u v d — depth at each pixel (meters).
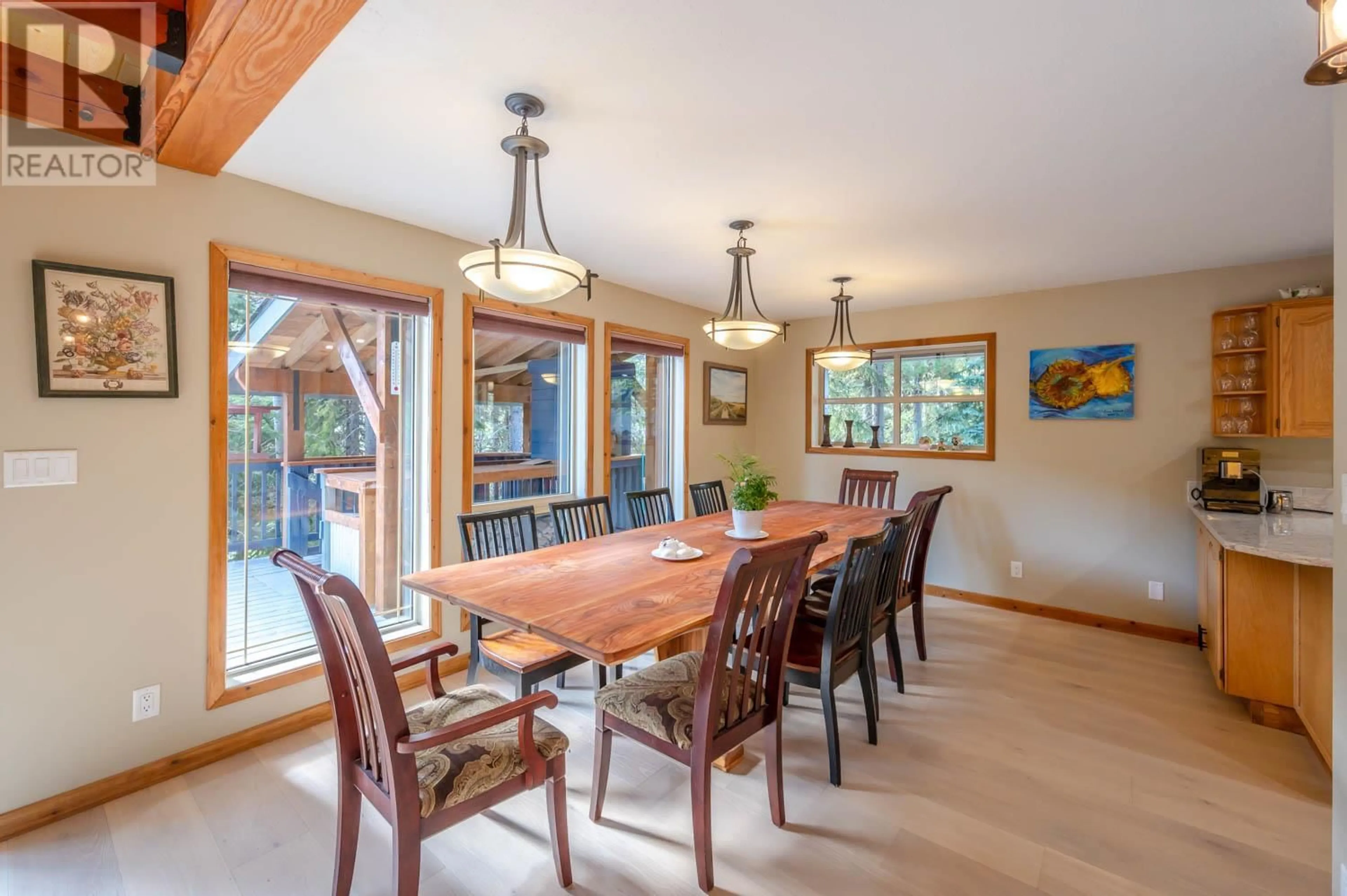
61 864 1.75
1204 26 1.44
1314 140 2.01
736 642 1.93
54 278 1.91
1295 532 2.77
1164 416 3.71
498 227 2.95
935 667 3.24
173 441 2.19
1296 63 1.58
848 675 2.32
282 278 2.48
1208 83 1.68
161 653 2.17
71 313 1.95
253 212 2.38
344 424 2.93
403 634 2.98
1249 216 2.71
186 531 2.23
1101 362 3.90
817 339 5.18
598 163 2.21
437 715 1.70
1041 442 4.13
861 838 1.88
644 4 1.37
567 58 1.58
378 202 2.62
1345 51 0.92
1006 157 2.15
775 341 5.40
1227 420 3.45
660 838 1.88
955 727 2.59
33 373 1.89
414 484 3.11
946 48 1.53
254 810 2.01
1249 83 1.68
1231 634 2.67
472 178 2.35
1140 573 3.79
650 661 3.29
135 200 2.07
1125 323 3.82
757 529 2.88
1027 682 3.04
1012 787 2.15
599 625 1.66
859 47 1.53
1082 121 1.90
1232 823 1.95
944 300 4.46
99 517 2.03
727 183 2.38
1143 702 2.82
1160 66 1.60
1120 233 2.94
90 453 2.01
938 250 3.24
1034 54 1.55
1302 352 3.10
